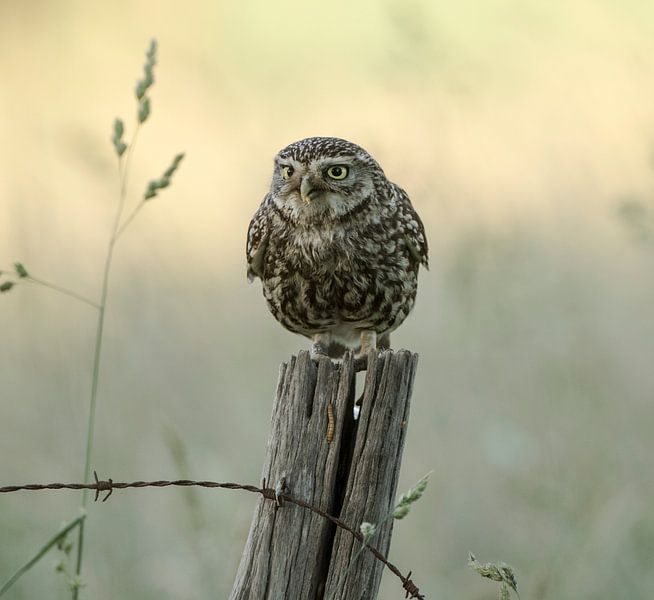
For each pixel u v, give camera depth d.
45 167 18.50
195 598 9.08
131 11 27.91
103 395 12.12
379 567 6.48
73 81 25.03
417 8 14.59
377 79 19.86
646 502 9.81
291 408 6.43
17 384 12.39
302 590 6.41
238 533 8.91
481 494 10.50
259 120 19.45
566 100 16.88
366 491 6.39
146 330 13.40
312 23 26.47
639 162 14.26
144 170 20.81
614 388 11.59
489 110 16.27
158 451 11.05
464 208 13.40
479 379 11.75
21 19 27.36
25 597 9.41
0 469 11.24
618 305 13.22
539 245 14.03
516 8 17.20
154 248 15.01
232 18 27.05
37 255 14.74
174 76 24.72
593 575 9.09
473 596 9.13
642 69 15.91
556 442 10.74
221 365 12.85
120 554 9.81
